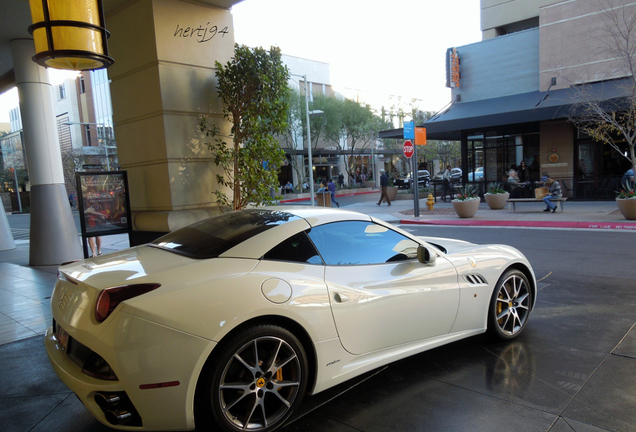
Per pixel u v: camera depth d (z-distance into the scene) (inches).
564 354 144.8
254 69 272.2
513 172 739.4
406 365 140.8
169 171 269.9
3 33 331.9
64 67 193.2
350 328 115.1
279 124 283.6
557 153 714.2
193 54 281.6
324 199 817.5
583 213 538.6
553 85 693.9
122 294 91.5
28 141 355.3
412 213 684.7
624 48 557.6
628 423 103.7
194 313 91.4
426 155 1811.0
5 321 207.5
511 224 500.4
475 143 828.6
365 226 134.3
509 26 940.6
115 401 90.0
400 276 129.4
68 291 104.0
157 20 263.1
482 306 148.8
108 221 272.5
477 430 103.0
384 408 114.7
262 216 130.9
